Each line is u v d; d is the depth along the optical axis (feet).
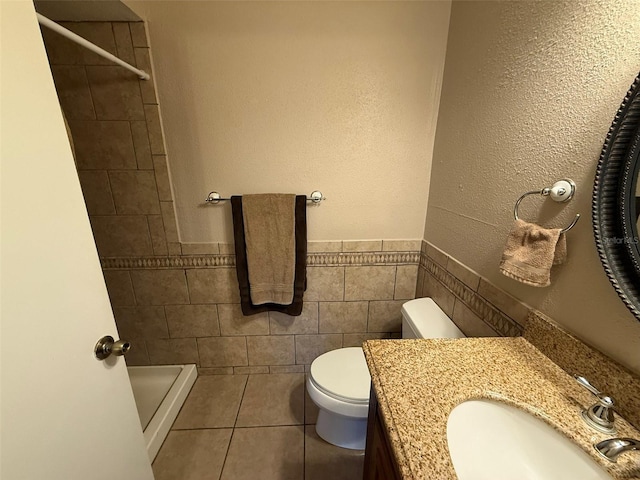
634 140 1.70
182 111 4.33
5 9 1.58
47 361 1.81
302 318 5.54
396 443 1.68
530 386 2.11
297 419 4.96
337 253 5.15
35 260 1.73
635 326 1.79
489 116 3.21
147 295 5.27
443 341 2.64
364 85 4.31
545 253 2.23
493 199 3.16
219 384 5.70
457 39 3.86
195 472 4.11
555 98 2.32
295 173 4.70
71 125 4.29
